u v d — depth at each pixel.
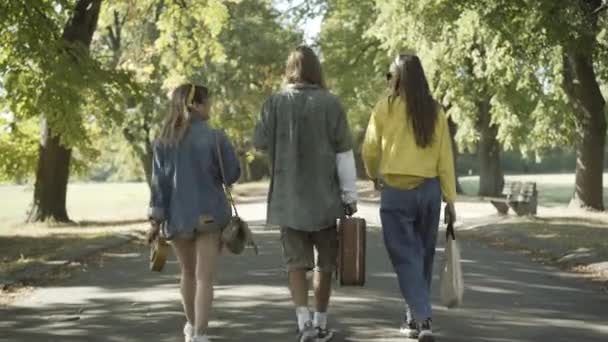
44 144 25.66
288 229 7.31
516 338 7.68
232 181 7.22
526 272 12.47
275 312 9.12
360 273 7.13
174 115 7.22
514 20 22.94
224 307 9.48
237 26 45.38
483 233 19.44
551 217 22.92
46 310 9.55
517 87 29.61
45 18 18.77
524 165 104.31
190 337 7.50
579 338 7.68
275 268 13.21
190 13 29.59
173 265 13.90
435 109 7.31
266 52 45.59
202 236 7.14
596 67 26.78
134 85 22.16
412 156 7.27
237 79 45.56
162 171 7.23
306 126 7.19
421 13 27.89
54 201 25.78
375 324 8.34
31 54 18.44
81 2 24.16
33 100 19.00
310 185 7.19
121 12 31.42
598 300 9.81
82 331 8.28
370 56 46.69
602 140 26.16
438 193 7.39
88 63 19.66
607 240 15.84
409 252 7.32
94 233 21.36
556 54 26.19
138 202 49.81
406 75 7.32
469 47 28.52
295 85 7.29
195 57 30.28
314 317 7.60
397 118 7.33
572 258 13.62
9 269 12.83
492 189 43.88
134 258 15.48
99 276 12.70
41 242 18.98
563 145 36.03
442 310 9.14
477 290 10.62
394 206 7.33
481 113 42.66
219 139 7.16
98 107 22.72
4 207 48.28
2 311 9.52
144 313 9.23
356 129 65.50
